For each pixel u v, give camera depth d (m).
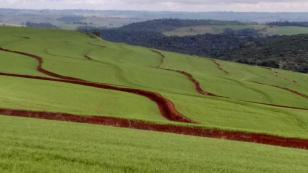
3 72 85.81
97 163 20.17
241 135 45.44
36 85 70.12
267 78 147.25
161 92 77.31
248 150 30.98
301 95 107.31
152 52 184.50
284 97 101.25
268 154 29.69
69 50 152.75
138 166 20.42
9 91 61.22
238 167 23.06
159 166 21.00
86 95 66.44
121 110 59.06
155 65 146.62
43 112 47.25
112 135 32.03
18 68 95.69
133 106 62.81
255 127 59.09
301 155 30.97
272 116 66.56
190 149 28.53
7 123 33.34
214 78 116.00
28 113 46.38
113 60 142.00
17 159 19.16
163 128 46.28
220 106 69.44
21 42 156.12
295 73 167.38
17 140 23.97
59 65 105.75
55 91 66.62
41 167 18.23
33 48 144.00
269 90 107.12
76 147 23.61
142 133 36.31
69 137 28.42
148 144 28.62
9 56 113.75
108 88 77.25
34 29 199.88
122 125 46.41
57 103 57.66
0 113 45.03
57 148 22.75
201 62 173.12
